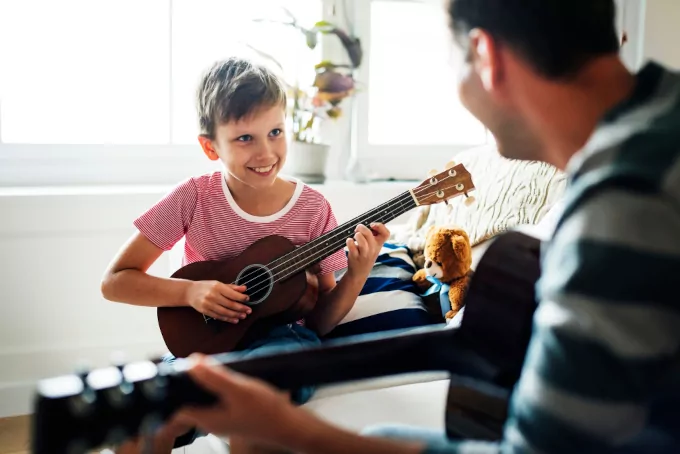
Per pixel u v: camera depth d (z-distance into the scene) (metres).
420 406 1.42
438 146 2.85
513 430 0.74
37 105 2.43
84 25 2.44
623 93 0.80
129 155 2.53
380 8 2.69
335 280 1.94
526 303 1.19
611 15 0.80
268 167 1.68
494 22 0.80
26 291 2.32
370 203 2.59
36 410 0.78
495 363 1.19
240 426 0.83
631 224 0.68
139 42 2.51
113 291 1.67
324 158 2.58
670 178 0.69
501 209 1.90
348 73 2.67
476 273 1.23
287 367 1.07
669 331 0.68
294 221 1.76
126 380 0.81
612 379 0.67
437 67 2.80
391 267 1.97
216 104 1.66
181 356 1.62
